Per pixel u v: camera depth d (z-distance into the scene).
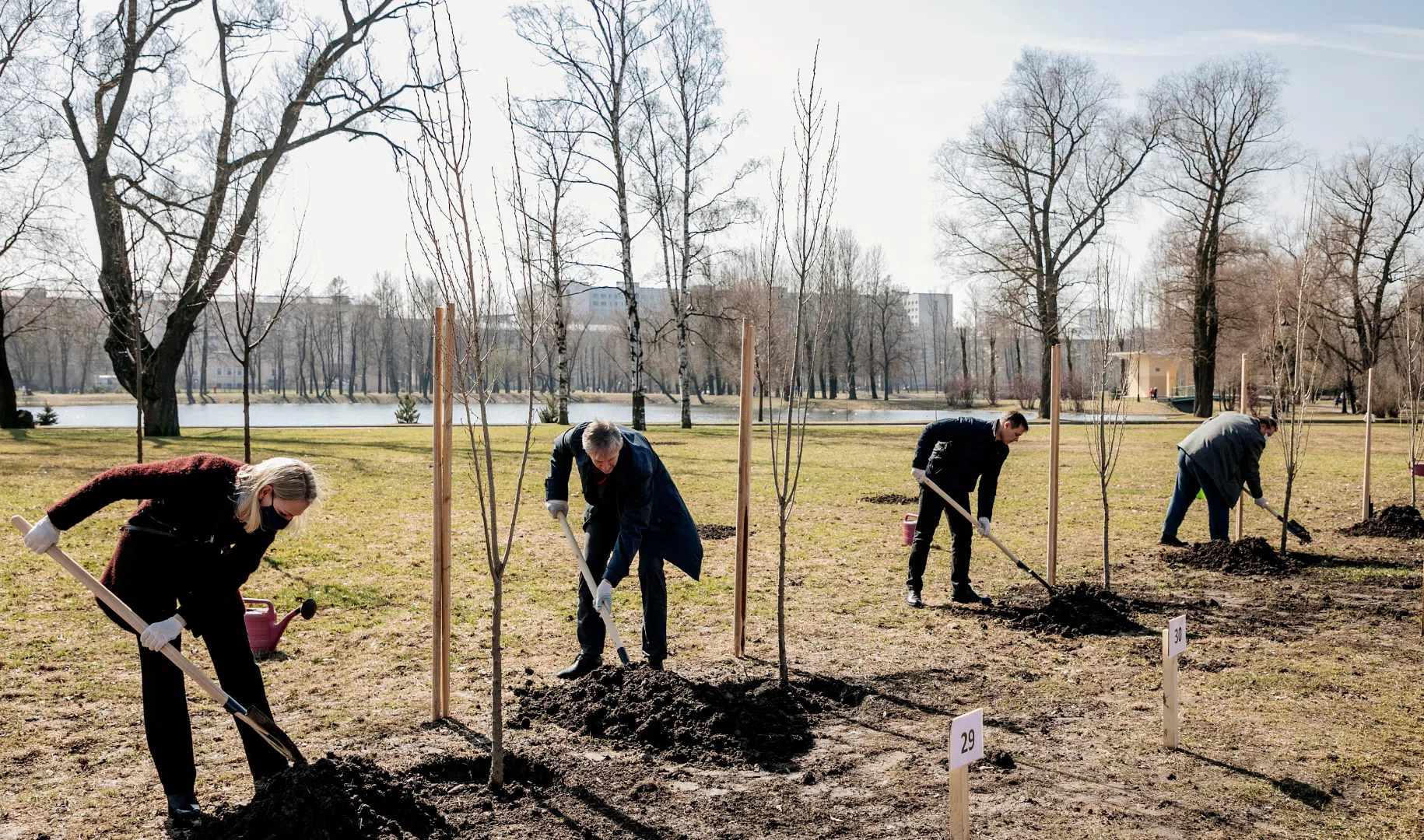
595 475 5.63
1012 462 20.84
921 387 114.12
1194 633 6.67
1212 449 9.57
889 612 7.30
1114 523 11.73
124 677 5.43
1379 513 11.09
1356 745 4.63
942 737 4.73
